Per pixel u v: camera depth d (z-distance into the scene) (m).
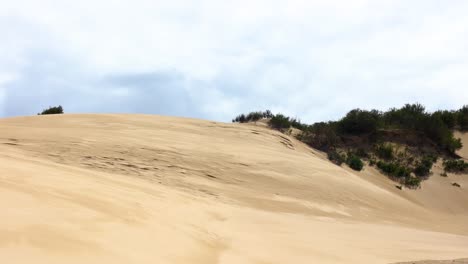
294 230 8.01
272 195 12.02
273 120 27.12
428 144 27.36
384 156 24.98
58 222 3.75
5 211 3.60
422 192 21.09
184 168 12.52
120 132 16.19
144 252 3.86
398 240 8.70
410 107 32.41
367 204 13.95
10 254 2.78
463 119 33.09
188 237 5.15
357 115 28.16
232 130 20.88
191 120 22.19
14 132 13.45
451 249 8.30
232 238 6.10
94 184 6.70
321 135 25.83
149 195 7.52
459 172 24.61
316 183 14.28
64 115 19.89
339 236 8.16
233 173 13.19
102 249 3.49
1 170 5.55
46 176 6.00
